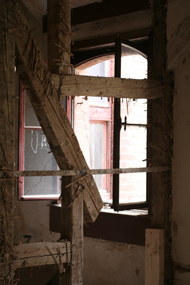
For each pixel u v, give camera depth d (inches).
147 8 121.1
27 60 93.9
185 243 112.3
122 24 129.2
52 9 101.6
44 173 94.8
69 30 102.9
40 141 142.3
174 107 116.0
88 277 137.0
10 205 90.5
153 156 116.7
